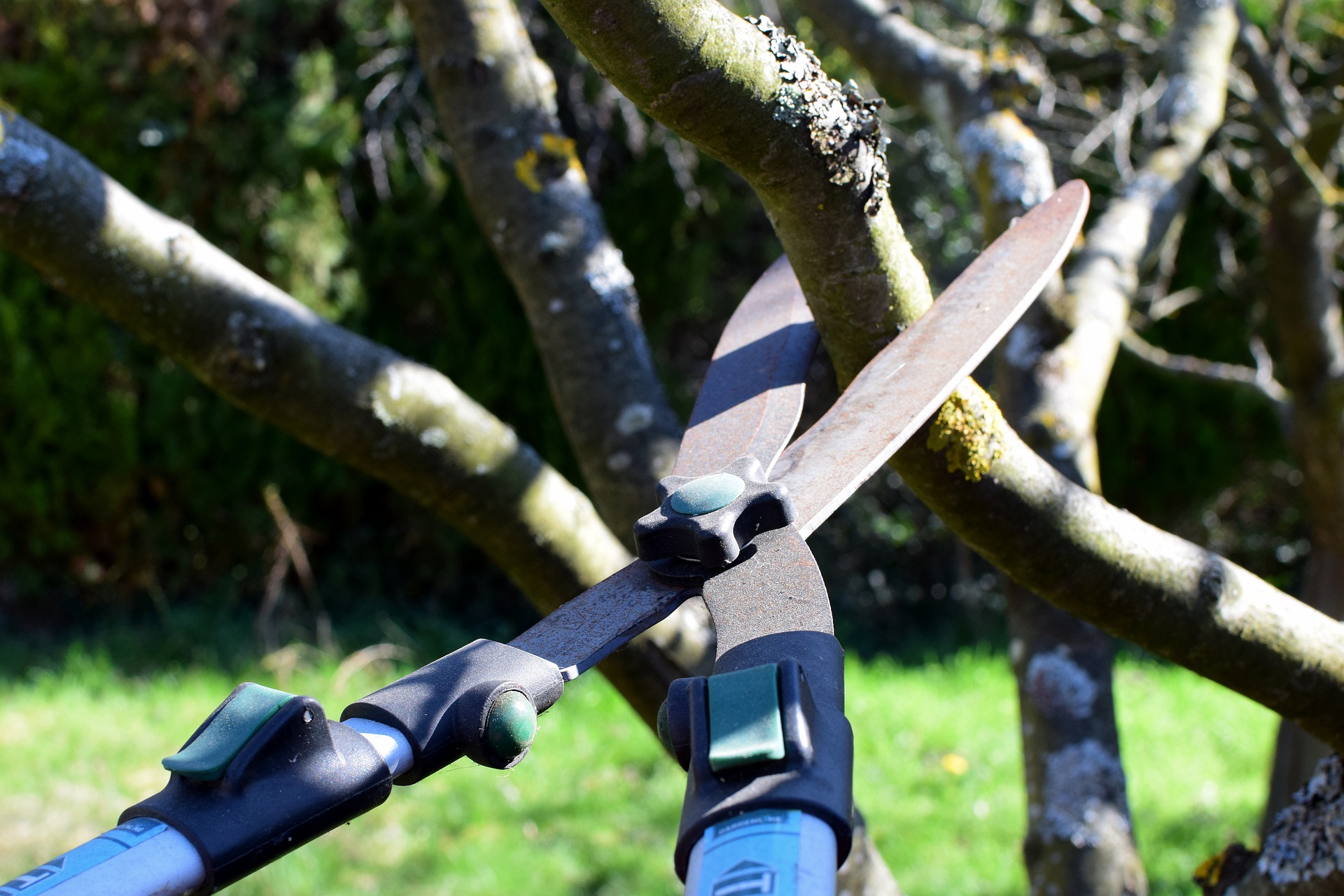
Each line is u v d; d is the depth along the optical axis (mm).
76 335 5496
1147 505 6516
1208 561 960
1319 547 2895
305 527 5957
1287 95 2855
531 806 4031
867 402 827
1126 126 3174
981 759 4500
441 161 5738
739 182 5988
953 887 3543
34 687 4965
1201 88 2156
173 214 5500
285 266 5590
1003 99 1863
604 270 1498
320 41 5777
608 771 4301
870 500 6367
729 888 462
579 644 682
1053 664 1578
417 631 5949
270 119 5496
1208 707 5133
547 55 5770
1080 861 1455
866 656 6059
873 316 868
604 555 1386
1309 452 2834
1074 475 1575
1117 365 6191
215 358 1207
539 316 1496
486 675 634
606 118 5758
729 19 695
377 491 6133
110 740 4395
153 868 515
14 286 5430
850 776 523
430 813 3977
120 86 5352
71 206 1122
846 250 819
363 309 5773
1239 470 6387
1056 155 3936
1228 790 4281
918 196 5684
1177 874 3674
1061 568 920
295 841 555
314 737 569
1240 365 6148
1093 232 1926
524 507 1316
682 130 721
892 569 6590
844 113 754
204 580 6086
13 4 5281
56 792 3951
